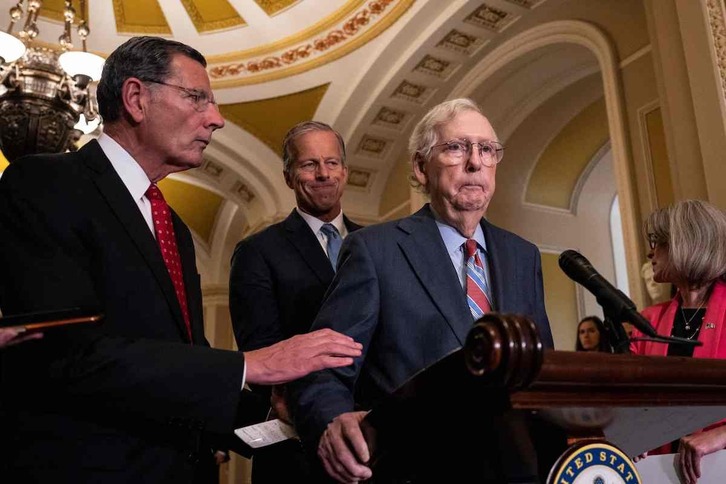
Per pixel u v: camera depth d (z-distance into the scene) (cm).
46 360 124
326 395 136
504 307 160
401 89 756
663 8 400
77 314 107
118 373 124
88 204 146
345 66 762
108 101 168
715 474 156
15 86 405
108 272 142
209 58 791
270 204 923
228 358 133
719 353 197
